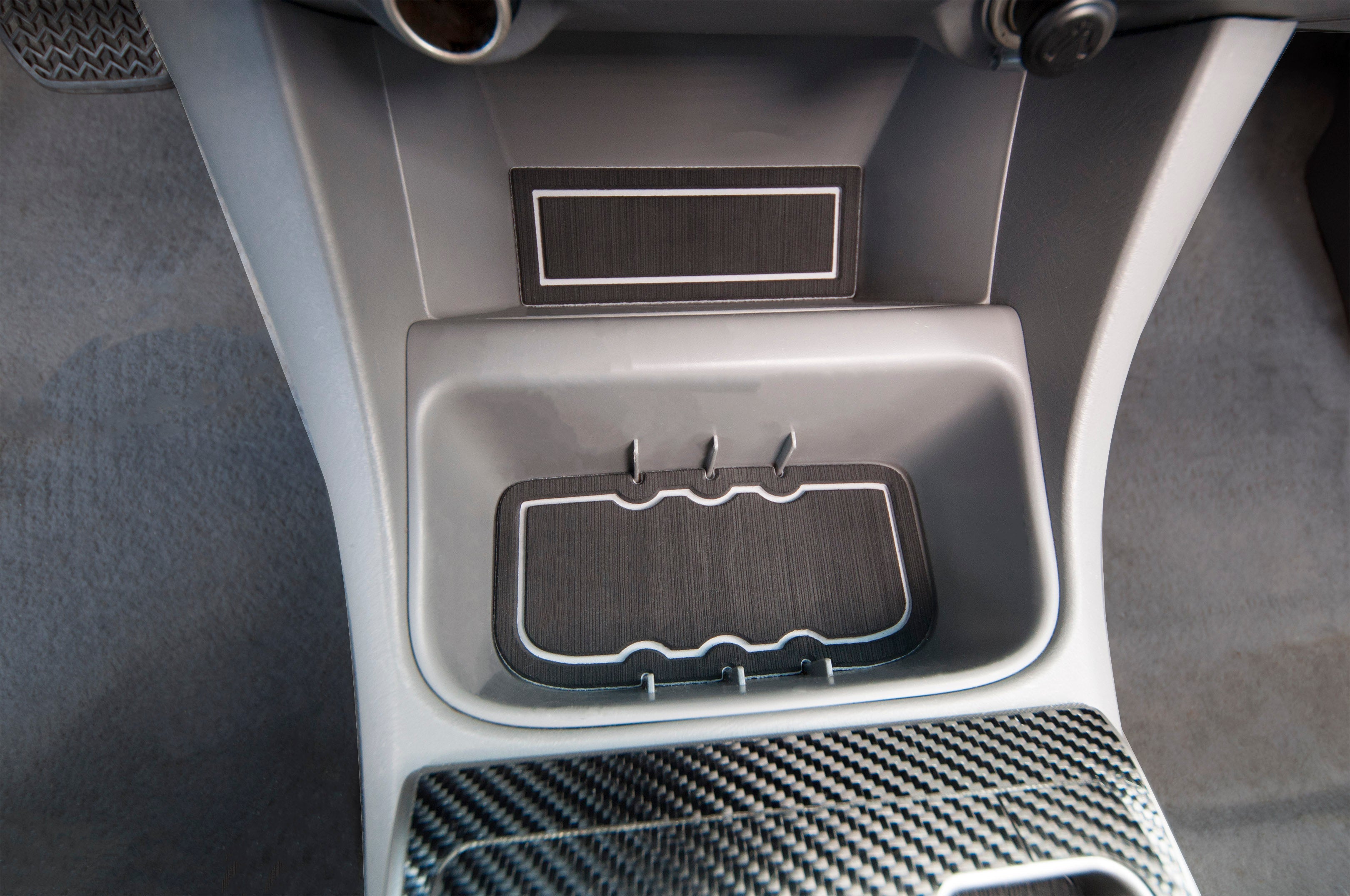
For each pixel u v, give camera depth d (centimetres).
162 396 134
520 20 61
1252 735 121
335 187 67
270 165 63
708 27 72
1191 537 135
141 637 121
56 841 110
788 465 101
